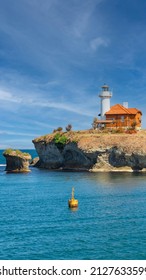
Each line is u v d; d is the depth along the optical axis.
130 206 46.97
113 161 104.12
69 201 46.56
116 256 27.89
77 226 36.66
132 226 36.69
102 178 81.62
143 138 105.31
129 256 27.92
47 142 120.75
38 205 48.44
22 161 106.50
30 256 27.94
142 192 58.62
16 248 29.73
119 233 34.06
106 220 39.22
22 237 32.75
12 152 108.19
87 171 104.19
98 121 123.19
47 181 78.25
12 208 46.34
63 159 117.50
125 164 102.88
